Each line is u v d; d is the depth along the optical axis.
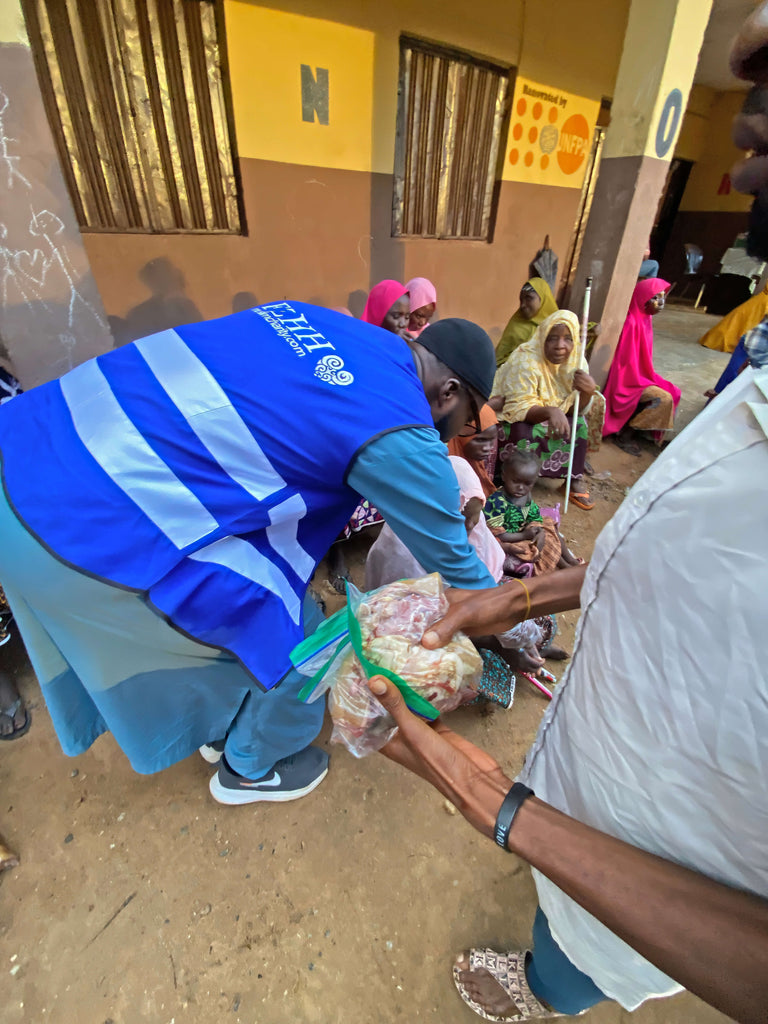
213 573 1.07
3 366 1.95
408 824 1.73
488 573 1.33
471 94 3.98
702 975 0.51
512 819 0.63
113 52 2.56
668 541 0.57
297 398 1.04
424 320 3.23
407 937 1.47
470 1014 1.35
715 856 0.61
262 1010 1.33
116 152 2.73
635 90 3.59
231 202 3.18
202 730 1.50
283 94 3.06
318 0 2.96
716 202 10.32
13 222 1.77
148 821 1.69
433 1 3.41
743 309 7.12
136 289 2.99
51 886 1.53
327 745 1.95
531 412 3.29
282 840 1.66
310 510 1.17
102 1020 1.30
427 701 0.82
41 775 1.80
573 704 0.80
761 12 0.42
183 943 1.43
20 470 1.03
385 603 0.91
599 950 0.84
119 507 0.99
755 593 0.50
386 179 3.73
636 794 0.69
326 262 3.67
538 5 3.96
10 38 1.58
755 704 0.51
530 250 5.12
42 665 1.28
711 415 0.58
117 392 1.04
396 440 1.04
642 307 4.16
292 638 1.22
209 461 1.03
